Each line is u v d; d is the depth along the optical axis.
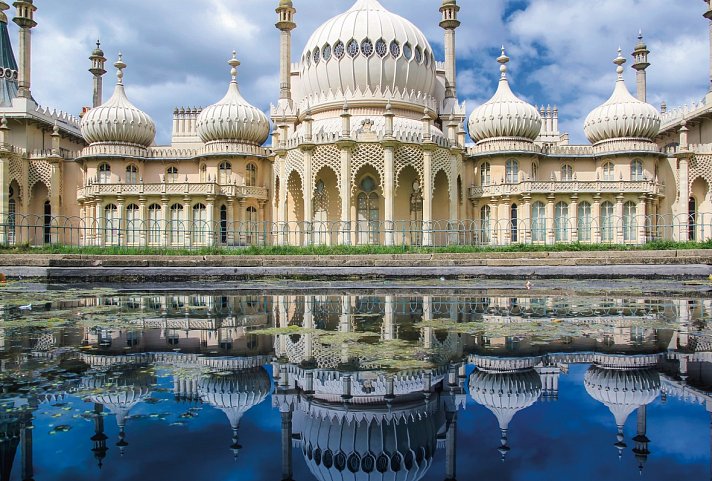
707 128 39.06
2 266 20.80
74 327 10.27
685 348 8.64
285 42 40.22
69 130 42.75
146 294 16.12
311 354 8.22
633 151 36.66
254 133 38.31
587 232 35.12
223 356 8.09
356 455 5.09
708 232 38.12
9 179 37.06
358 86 35.09
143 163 39.16
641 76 45.31
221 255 24.19
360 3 37.59
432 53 38.09
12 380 6.79
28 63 39.47
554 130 49.47
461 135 36.66
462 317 11.56
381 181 31.97
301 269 21.31
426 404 6.30
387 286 18.31
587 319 11.19
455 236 34.75
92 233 36.22
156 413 5.84
